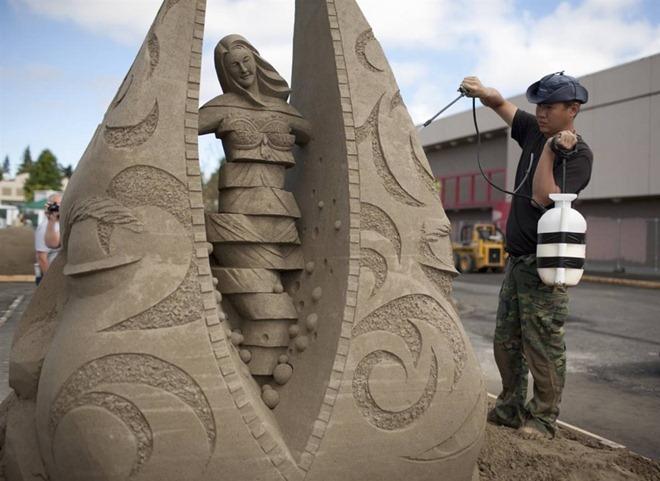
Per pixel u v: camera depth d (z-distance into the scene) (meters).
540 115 3.05
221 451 1.94
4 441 2.48
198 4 2.17
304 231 2.49
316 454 2.03
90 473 1.90
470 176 25.31
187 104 2.12
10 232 13.62
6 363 5.51
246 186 2.36
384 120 2.35
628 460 3.02
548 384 3.17
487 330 7.89
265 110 2.41
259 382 2.31
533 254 3.09
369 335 2.16
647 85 17.64
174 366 1.95
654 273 18.11
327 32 2.41
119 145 2.05
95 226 2.02
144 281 1.98
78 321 1.98
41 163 44.94
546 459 2.91
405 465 2.16
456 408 2.25
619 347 7.01
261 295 2.31
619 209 19.84
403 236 2.29
